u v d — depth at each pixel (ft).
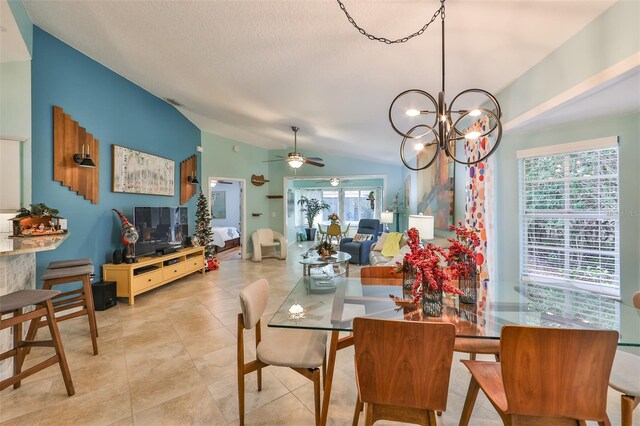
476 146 11.19
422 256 5.82
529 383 3.78
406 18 6.61
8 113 9.35
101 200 12.74
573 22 6.14
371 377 4.17
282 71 10.26
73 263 9.11
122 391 6.52
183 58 10.54
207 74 11.52
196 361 7.83
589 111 7.75
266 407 6.04
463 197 13.08
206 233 19.94
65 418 5.67
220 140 22.17
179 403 6.14
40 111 10.36
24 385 6.69
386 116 13.29
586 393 3.70
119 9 8.40
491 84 9.27
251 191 24.73
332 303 6.44
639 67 5.19
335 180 28.73
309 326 5.19
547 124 8.87
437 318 5.55
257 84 11.66
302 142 22.95
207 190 21.17
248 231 24.45
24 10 8.92
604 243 8.66
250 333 9.63
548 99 7.47
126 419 5.66
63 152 11.11
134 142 14.58
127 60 11.89
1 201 9.32
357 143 19.84
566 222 9.30
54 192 10.82
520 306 6.22
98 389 6.58
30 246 6.66
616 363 5.18
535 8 5.83
